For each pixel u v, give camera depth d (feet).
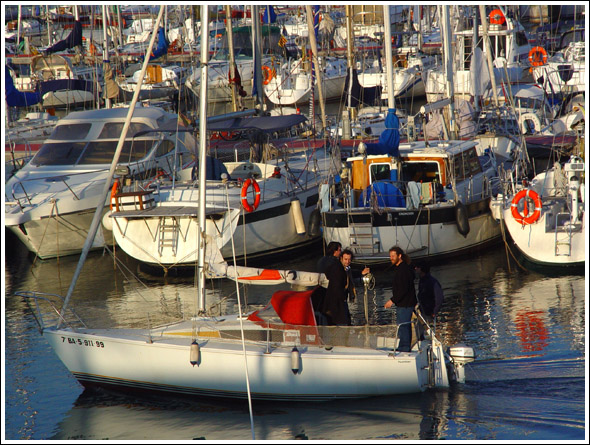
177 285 130.31
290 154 177.78
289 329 81.00
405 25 359.05
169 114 173.06
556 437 69.97
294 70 302.86
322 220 136.26
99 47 387.75
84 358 86.17
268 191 141.59
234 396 81.15
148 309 115.55
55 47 301.84
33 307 119.75
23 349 101.65
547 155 195.42
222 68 307.58
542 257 130.52
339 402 79.61
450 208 135.03
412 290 80.69
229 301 120.47
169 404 82.38
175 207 132.87
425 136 158.71
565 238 128.47
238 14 352.69
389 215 131.23
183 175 154.51
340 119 228.84
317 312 85.71
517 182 152.15
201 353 80.64
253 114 168.04
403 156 142.10
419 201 133.49
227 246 135.95
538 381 82.89
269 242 142.10
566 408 76.02
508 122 207.62
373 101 251.80
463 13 253.65
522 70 274.57
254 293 125.18
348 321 85.87
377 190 134.31
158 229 135.03
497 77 247.09
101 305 118.52
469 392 80.33
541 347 94.17
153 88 269.44
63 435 75.41
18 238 160.97
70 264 145.38
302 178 155.02
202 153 83.20
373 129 208.74
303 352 79.15
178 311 113.91
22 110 313.53
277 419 76.89
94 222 92.38
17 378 91.50
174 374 82.12
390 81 136.98
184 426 76.43
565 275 127.65
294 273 83.35
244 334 82.07
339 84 306.76
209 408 80.79
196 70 301.84
